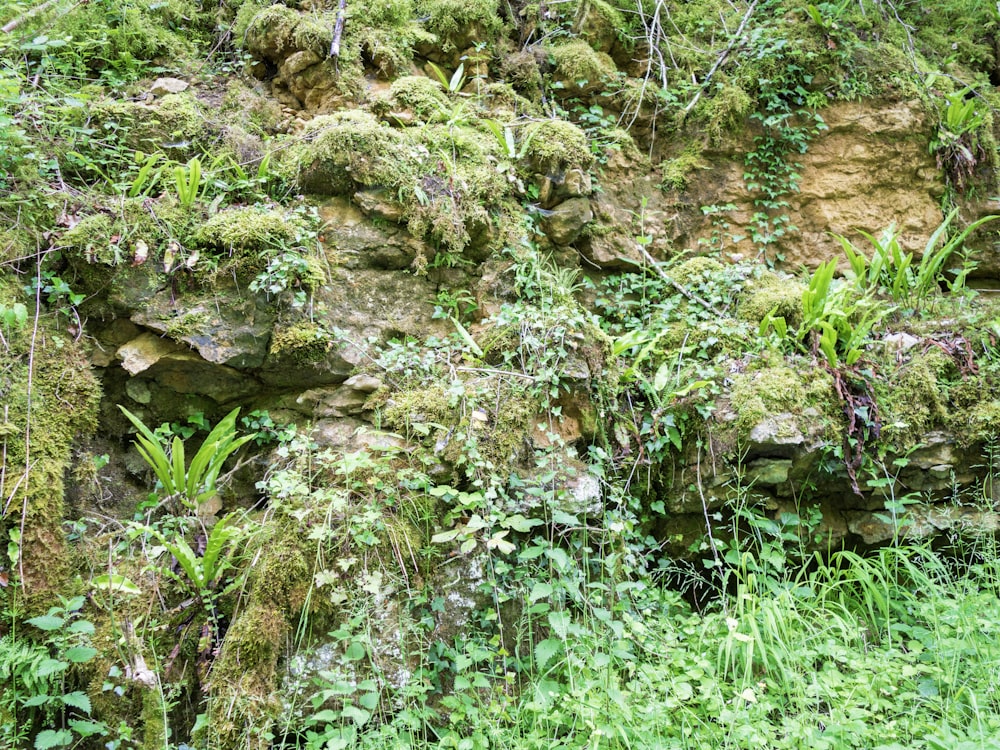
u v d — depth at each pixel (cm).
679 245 453
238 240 312
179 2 440
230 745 241
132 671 247
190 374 312
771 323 379
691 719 255
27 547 257
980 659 288
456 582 283
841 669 293
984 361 374
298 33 403
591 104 470
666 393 354
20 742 238
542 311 344
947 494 359
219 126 374
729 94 459
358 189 349
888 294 425
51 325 293
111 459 305
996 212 482
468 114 408
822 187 464
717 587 344
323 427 317
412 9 454
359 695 258
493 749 247
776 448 335
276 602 258
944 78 498
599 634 284
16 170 307
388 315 347
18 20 376
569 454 312
